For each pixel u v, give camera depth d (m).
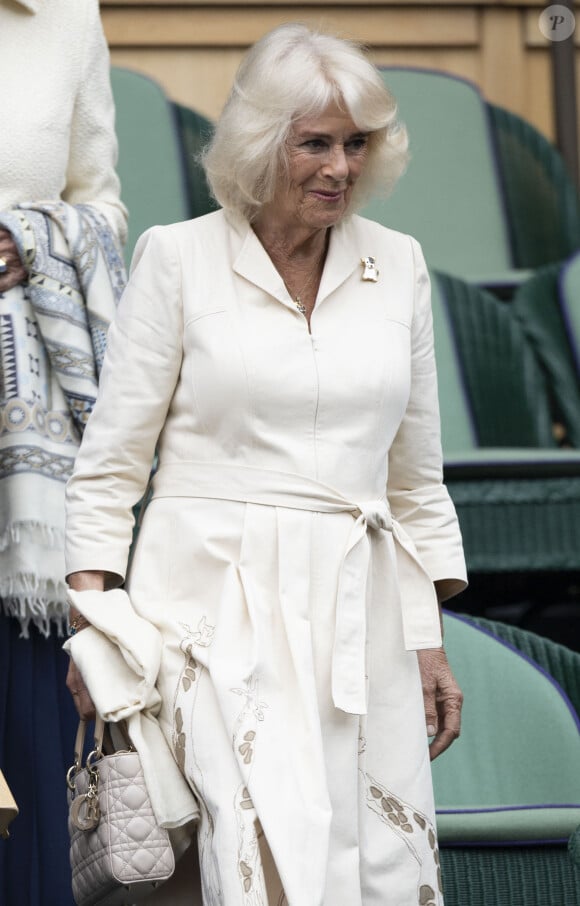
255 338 9.16
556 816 11.73
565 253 20.12
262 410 9.11
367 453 9.26
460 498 15.44
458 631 13.15
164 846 8.74
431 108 20.34
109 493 9.41
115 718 8.84
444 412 17.17
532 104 22.36
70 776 9.35
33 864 11.27
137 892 8.81
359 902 8.75
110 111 12.55
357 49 9.25
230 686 8.73
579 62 22.09
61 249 11.69
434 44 22.00
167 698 8.95
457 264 19.84
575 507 15.49
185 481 9.24
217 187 9.44
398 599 9.31
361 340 9.34
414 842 9.05
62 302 11.59
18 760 11.32
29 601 11.15
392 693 9.22
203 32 21.30
